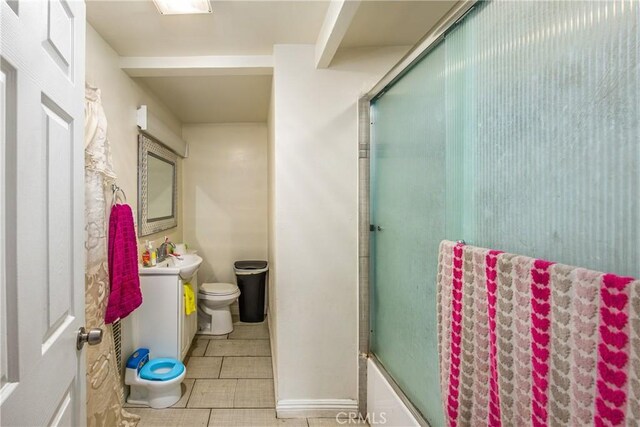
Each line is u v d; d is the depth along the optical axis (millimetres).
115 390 1582
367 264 1810
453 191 990
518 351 652
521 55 704
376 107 1761
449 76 1011
